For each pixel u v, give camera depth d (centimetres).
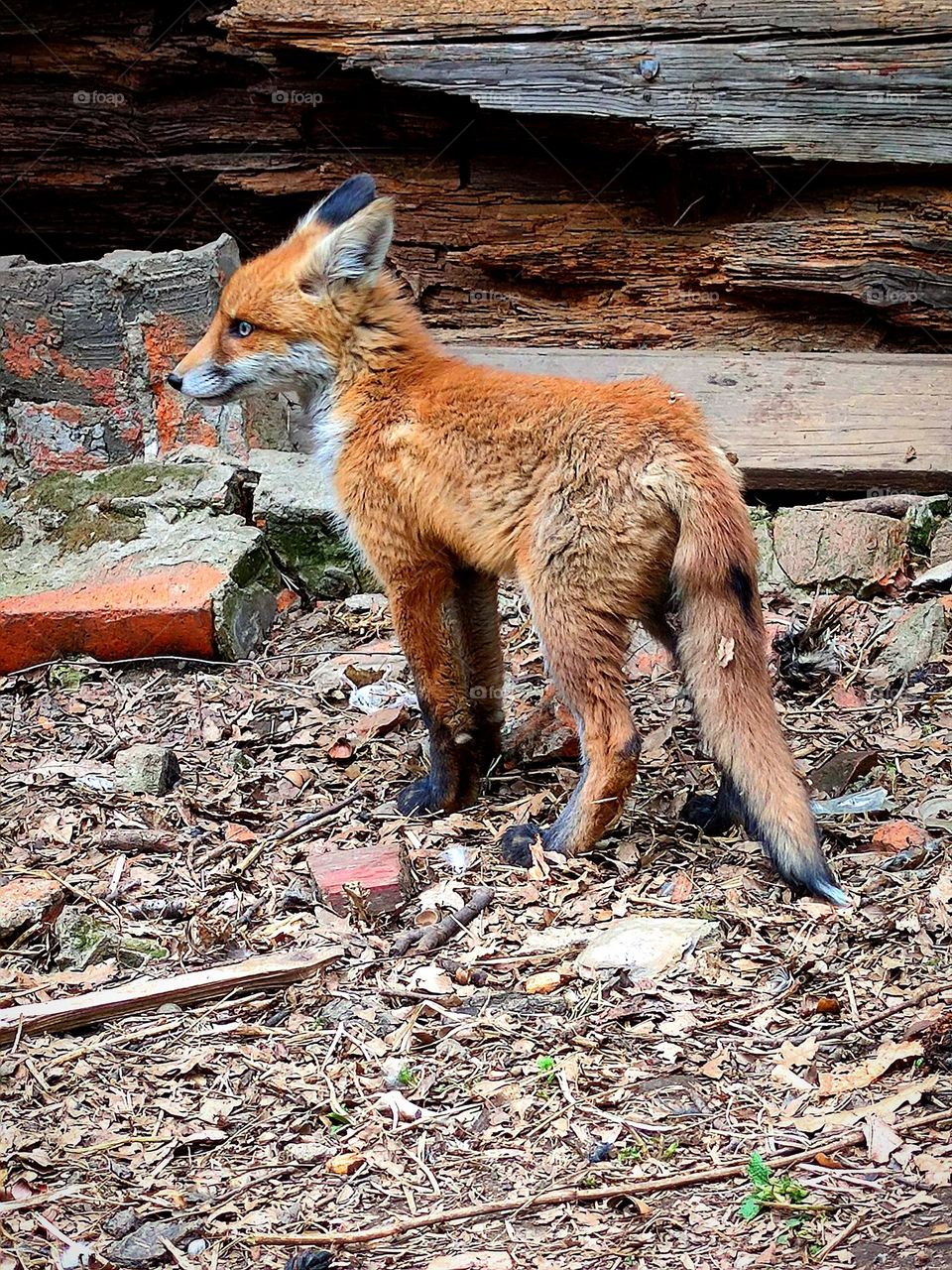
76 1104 172
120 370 234
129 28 249
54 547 227
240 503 231
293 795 201
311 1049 175
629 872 189
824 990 176
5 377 234
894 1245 159
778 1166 164
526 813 197
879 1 230
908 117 230
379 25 236
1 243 261
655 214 241
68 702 215
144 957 184
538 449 189
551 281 244
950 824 190
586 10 233
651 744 204
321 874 187
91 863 193
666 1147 166
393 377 197
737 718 184
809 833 183
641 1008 176
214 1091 172
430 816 197
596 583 187
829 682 212
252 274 198
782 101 231
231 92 251
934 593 221
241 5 237
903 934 180
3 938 186
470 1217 163
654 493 185
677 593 186
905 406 229
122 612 218
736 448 229
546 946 182
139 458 236
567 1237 161
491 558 192
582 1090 170
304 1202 165
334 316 196
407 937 183
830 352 235
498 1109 170
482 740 202
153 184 254
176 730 211
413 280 245
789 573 224
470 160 246
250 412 240
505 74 234
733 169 236
